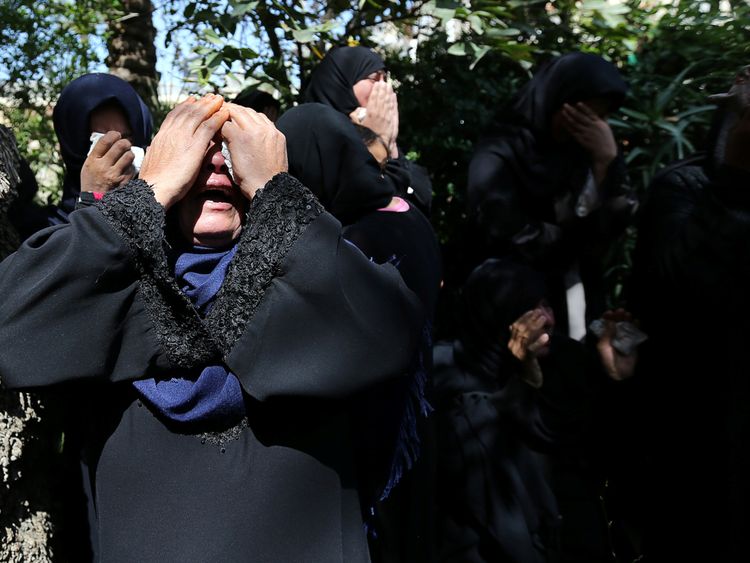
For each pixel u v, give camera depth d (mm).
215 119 1420
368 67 2902
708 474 2371
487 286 2537
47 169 4164
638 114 3449
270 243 1368
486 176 2943
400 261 2070
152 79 4043
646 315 2512
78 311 1317
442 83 3734
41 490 1716
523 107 2967
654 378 2500
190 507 1360
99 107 2420
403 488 2156
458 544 2406
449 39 3697
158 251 1336
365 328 1387
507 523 2355
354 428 1656
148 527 1361
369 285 1421
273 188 1390
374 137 2396
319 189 2146
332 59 2916
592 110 2895
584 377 2482
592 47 3762
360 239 2068
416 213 2248
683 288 2346
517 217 2904
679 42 3623
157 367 1380
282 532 1368
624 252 3350
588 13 3658
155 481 1376
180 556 1339
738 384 2322
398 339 1427
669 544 2494
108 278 1325
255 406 1395
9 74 3842
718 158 2340
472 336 2557
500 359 2523
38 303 1305
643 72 3600
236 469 1378
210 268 1463
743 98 2271
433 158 3705
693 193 2395
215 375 1385
